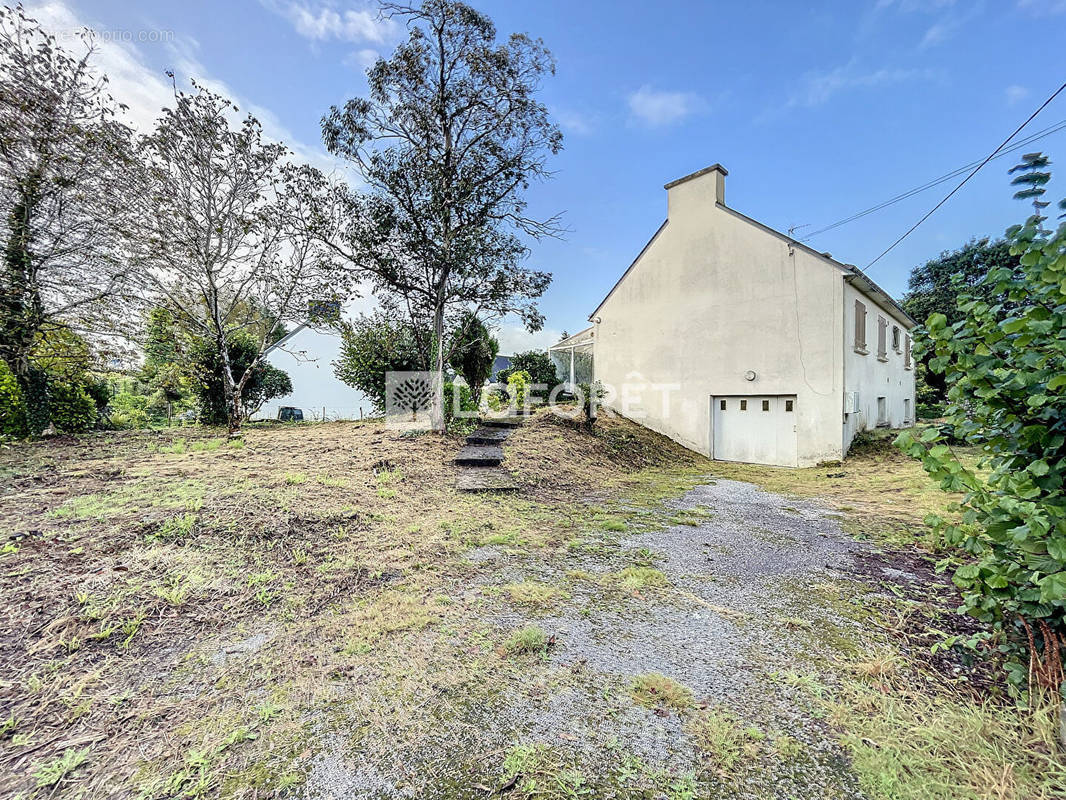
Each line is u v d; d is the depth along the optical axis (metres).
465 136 8.45
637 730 1.76
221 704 1.90
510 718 1.84
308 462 6.14
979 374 1.71
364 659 2.25
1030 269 1.61
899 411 13.93
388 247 8.18
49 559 2.90
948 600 2.94
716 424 11.03
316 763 1.59
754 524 4.85
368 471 5.88
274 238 9.20
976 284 1.85
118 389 14.54
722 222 10.78
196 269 8.73
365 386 12.32
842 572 3.46
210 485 4.64
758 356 10.21
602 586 3.19
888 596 3.02
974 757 1.57
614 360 12.88
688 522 4.92
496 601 2.93
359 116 7.79
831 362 9.27
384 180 7.91
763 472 8.84
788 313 9.80
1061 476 1.62
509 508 5.24
